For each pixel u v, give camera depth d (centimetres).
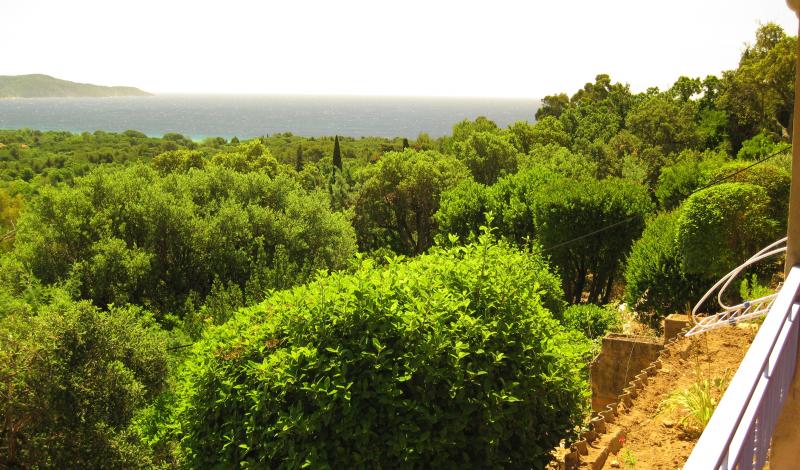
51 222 2330
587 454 513
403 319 546
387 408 532
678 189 2547
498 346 565
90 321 978
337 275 629
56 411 888
